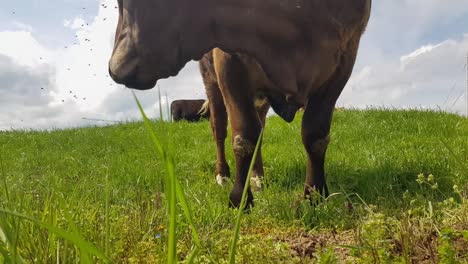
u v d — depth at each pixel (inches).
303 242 116.0
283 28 136.8
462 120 389.1
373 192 181.3
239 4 134.0
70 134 499.2
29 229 97.2
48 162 325.1
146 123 50.9
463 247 93.7
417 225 108.5
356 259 86.1
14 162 330.3
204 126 487.8
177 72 138.4
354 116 448.1
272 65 138.9
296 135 380.2
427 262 91.1
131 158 317.7
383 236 101.8
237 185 160.1
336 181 205.9
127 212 151.8
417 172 209.6
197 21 134.0
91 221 106.4
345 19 144.9
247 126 156.4
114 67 136.7
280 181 223.8
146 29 132.6
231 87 154.9
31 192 142.0
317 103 160.1
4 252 61.7
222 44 137.0
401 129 370.6
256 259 87.6
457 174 187.3
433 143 295.0
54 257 83.2
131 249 99.6
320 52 143.1
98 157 354.3
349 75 159.5
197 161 294.5
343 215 136.9
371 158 250.5
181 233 118.0
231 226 141.7
